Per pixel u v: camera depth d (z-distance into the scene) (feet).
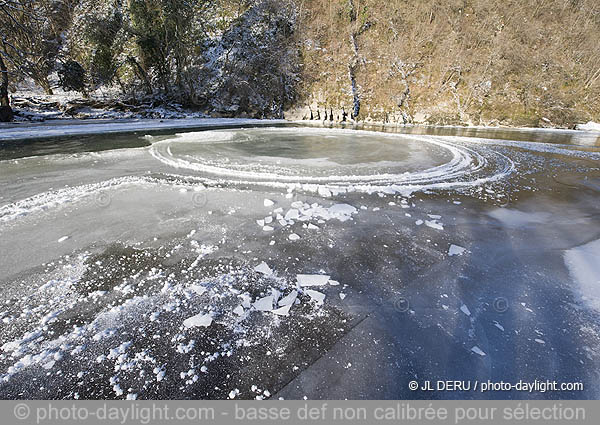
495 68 83.76
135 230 13.14
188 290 9.18
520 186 22.18
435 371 6.66
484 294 9.44
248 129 54.29
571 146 43.78
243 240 12.48
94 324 7.79
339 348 7.20
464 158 32.07
